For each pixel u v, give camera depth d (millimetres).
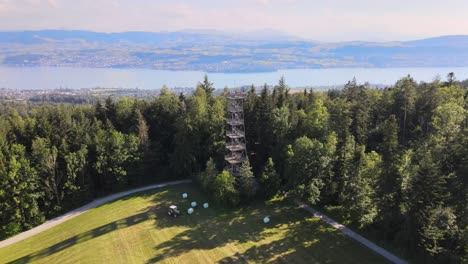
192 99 68250
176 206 52156
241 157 56750
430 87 66312
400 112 65188
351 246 39562
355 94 75062
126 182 62125
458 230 34188
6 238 48125
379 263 36031
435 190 34969
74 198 56406
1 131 58438
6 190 48906
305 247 40094
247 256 38938
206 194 57750
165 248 41500
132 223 48500
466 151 35188
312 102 71750
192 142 63875
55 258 41281
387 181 39375
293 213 49000
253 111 64938
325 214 48094
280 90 74062
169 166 66812
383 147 46125
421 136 59844
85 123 65062
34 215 51406
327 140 51969
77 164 57031
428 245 35156
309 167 48938
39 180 53219
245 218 48375
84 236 45969
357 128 59250
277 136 60531
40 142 54562
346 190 46250
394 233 39688
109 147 61250
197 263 38125
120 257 40156
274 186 53188
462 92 66312
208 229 45781
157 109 72250
